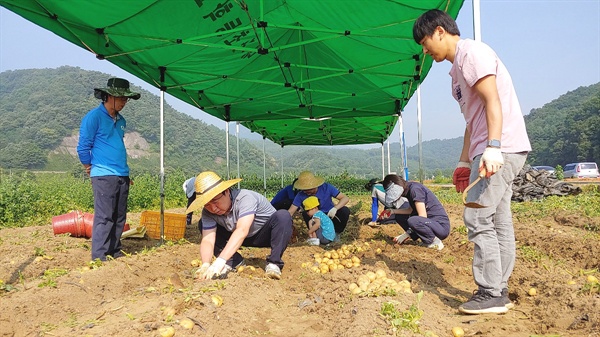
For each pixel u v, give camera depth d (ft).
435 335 10.65
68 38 22.56
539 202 49.01
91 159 20.90
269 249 24.54
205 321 11.69
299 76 35.24
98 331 10.93
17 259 22.02
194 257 22.20
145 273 18.60
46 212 47.57
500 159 11.96
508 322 12.30
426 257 21.90
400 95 41.01
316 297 15.03
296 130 68.23
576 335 10.81
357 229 32.94
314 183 27.45
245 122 59.21
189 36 24.98
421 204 23.81
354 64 32.65
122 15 21.61
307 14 24.77
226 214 16.72
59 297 14.43
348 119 62.39
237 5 23.22
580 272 16.26
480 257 13.21
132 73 28.30
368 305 12.10
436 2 21.77
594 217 34.14
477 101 13.01
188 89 35.81
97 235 20.52
